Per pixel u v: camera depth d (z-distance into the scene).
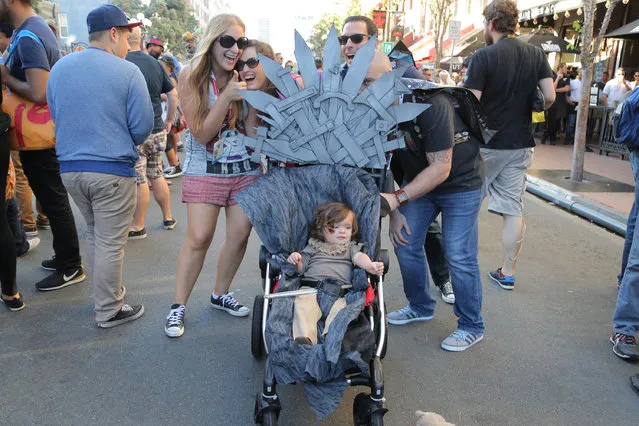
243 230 3.96
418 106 3.16
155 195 6.30
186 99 3.56
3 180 3.96
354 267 3.15
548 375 3.56
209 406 3.16
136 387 3.32
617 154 12.41
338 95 3.24
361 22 4.72
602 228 7.08
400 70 3.17
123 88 3.74
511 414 3.15
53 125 4.27
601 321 4.34
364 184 3.34
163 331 4.00
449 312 4.45
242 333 4.00
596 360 3.75
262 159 3.60
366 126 3.26
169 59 9.27
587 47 8.78
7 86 4.25
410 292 4.12
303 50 3.22
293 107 3.27
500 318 4.36
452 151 3.49
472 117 3.49
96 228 3.91
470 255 3.72
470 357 3.76
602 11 14.98
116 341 3.85
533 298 4.76
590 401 3.29
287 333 2.72
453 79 17.31
